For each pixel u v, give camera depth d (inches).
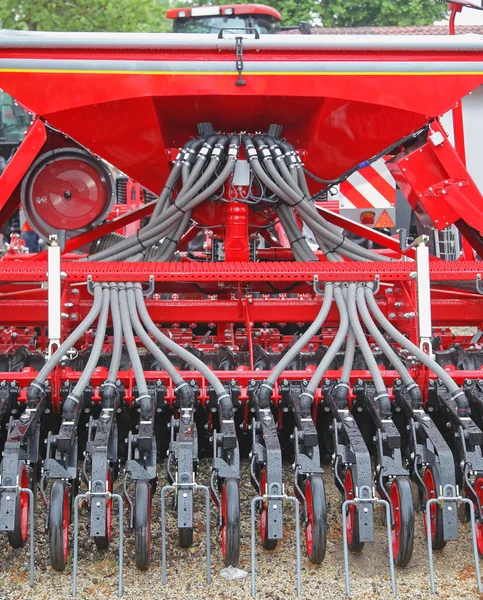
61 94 195.3
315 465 137.6
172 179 200.4
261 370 163.0
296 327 245.1
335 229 200.8
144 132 205.2
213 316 179.9
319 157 215.9
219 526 137.6
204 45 193.0
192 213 213.9
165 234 200.1
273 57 195.6
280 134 212.4
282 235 292.2
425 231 364.8
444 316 193.2
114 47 192.9
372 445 169.2
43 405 151.2
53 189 218.1
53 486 133.3
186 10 385.4
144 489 134.0
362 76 197.6
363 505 132.0
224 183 205.6
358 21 1048.8
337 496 166.7
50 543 131.3
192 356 149.9
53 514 131.4
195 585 132.3
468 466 139.8
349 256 199.8
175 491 137.6
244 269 169.6
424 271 159.0
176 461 143.0
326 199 330.0
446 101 201.2
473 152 442.9
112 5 842.8
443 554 143.5
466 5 214.2
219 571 136.7
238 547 132.5
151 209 232.7
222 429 140.0
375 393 156.7
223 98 199.0
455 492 133.3
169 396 157.8
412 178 209.6
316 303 180.9
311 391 145.8
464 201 206.4
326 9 1015.6
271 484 132.7
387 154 230.1
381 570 137.7
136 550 131.8
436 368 147.4
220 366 169.5
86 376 144.6
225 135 206.1
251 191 206.7
